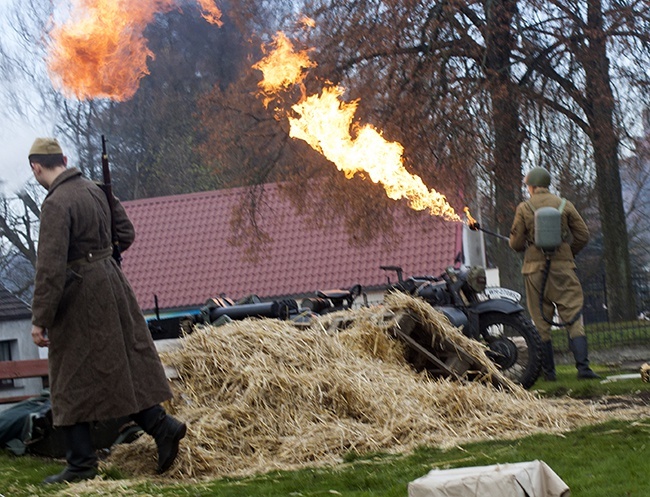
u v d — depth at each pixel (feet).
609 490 15.31
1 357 100.17
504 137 69.00
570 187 73.26
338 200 76.54
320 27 74.38
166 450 19.70
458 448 19.71
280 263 105.40
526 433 21.11
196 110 99.45
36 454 23.18
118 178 112.16
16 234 102.63
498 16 68.08
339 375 22.48
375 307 27.27
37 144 20.40
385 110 70.03
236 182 84.79
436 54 70.23
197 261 109.81
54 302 19.35
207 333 23.80
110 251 20.47
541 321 32.63
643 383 28.73
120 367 19.69
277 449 20.72
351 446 20.30
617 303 79.66
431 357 25.72
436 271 97.66
